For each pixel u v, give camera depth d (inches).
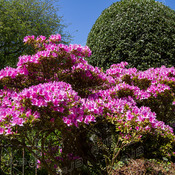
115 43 170.1
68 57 116.4
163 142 121.9
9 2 475.8
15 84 111.3
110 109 99.8
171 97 127.2
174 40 169.6
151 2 184.9
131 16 174.1
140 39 166.2
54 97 81.0
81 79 120.3
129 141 95.0
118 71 138.8
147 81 132.3
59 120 84.8
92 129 126.4
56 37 128.4
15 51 464.1
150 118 89.7
